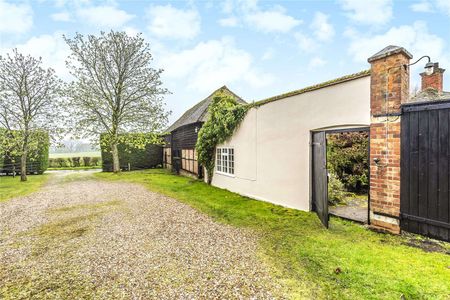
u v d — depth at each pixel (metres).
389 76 4.38
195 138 14.03
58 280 3.29
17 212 7.09
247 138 8.72
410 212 4.16
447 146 3.68
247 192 8.77
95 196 9.36
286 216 6.07
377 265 3.36
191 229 5.32
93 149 18.19
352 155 8.80
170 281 3.21
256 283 3.11
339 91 5.38
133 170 20.67
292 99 6.70
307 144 6.30
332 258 3.66
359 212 6.20
